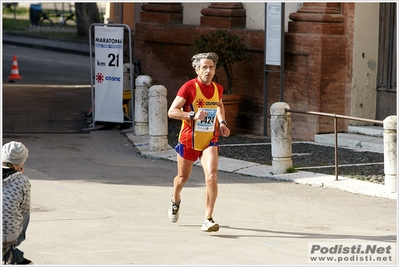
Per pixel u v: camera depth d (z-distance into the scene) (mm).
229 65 29375
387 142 18906
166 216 17078
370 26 27375
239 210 17719
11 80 46812
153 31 33875
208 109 15180
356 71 27312
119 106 30047
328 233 15570
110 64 29938
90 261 13172
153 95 25562
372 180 20547
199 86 15125
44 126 31203
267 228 16000
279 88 28484
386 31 27359
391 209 17797
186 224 16312
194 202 18578
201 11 31562
